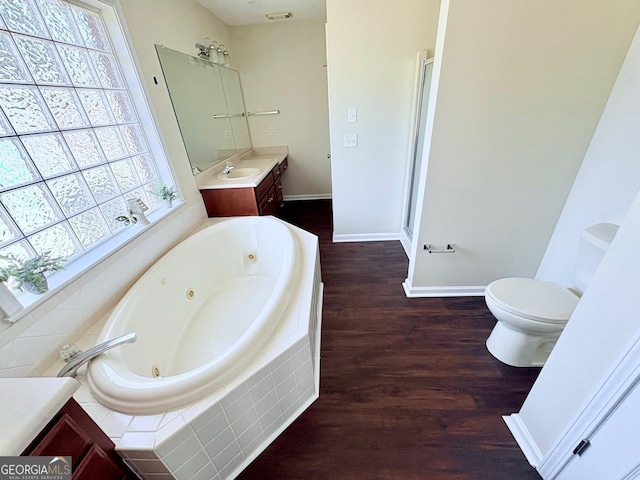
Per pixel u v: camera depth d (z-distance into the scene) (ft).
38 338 3.48
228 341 5.50
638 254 2.15
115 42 5.16
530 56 4.23
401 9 6.37
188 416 2.95
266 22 10.55
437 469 3.63
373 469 3.67
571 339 2.94
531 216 5.58
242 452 3.72
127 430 2.84
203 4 8.30
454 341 5.50
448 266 6.35
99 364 3.39
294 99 12.04
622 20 3.92
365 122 7.68
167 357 5.06
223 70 10.11
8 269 3.29
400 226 9.39
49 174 4.07
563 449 3.11
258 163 10.92
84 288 4.15
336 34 6.67
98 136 4.95
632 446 2.35
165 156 6.34
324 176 13.69
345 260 8.59
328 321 6.19
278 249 6.68
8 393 2.01
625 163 4.17
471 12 4.00
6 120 3.52
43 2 4.03
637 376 2.22
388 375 4.89
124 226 5.47
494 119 4.72
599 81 4.33
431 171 5.27
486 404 4.35
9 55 3.59
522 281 4.87
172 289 5.68
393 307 6.49
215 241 6.98
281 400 3.96
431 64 6.40
